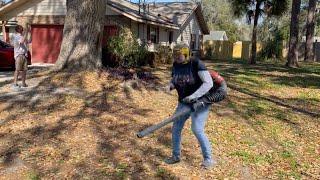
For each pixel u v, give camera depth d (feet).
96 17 44.60
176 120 17.62
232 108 32.50
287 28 159.74
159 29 87.51
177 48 16.61
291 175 17.79
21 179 16.72
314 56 114.73
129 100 33.88
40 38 76.43
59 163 18.54
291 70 72.23
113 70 47.01
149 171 17.78
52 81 39.91
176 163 18.76
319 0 147.02
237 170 18.25
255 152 20.95
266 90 44.45
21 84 38.83
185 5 108.99
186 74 16.75
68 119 26.45
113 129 24.53
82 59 44.11
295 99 38.88
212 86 16.65
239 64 88.84
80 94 35.14
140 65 61.87
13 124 24.98
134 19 68.03
